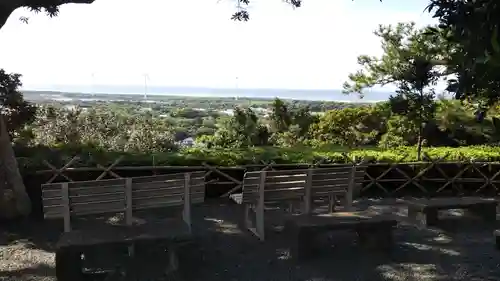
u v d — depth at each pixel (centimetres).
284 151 933
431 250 575
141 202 538
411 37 1148
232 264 521
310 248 532
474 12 241
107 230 496
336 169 622
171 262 491
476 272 504
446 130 1305
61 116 1286
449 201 701
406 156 930
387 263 529
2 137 680
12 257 536
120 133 1309
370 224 541
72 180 758
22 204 693
